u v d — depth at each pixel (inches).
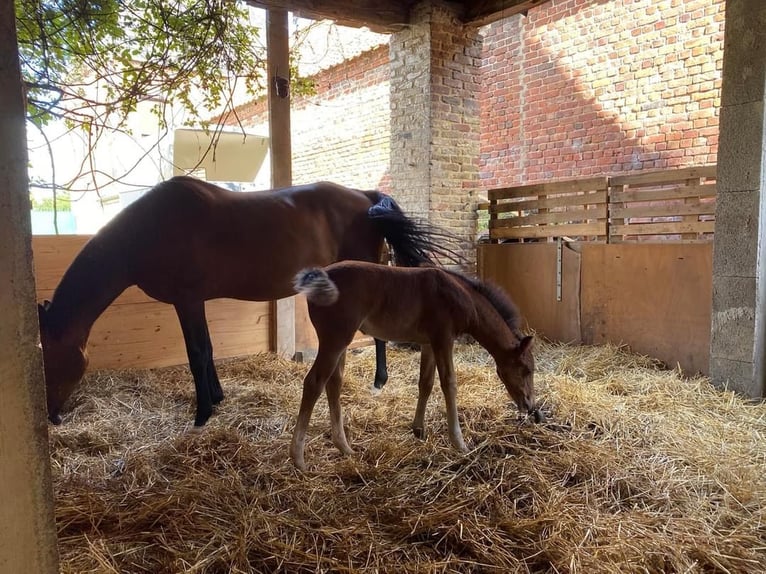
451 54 179.6
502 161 246.1
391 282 85.2
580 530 66.3
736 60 115.3
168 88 122.4
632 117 196.5
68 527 67.3
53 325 94.3
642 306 147.3
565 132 218.8
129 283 103.0
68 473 82.3
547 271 170.4
